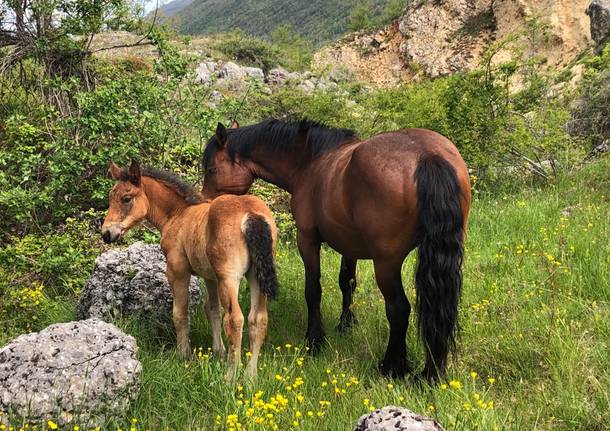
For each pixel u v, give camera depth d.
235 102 8.86
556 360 4.09
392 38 44.56
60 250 6.90
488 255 6.62
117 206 4.94
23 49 8.92
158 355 4.59
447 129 10.57
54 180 7.35
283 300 6.01
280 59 36.72
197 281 5.95
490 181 10.56
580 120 13.47
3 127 8.42
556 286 5.25
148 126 8.00
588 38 32.25
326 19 130.88
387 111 11.77
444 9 42.03
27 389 3.50
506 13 38.66
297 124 5.24
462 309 5.10
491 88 10.84
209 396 3.87
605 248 5.90
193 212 4.77
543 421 3.53
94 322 4.06
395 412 2.83
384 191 3.91
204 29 192.75
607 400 3.53
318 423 3.52
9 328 5.68
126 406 3.69
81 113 8.06
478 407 3.39
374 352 4.74
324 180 4.60
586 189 9.02
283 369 4.30
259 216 4.22
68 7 8.86
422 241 3.81
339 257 7.29
